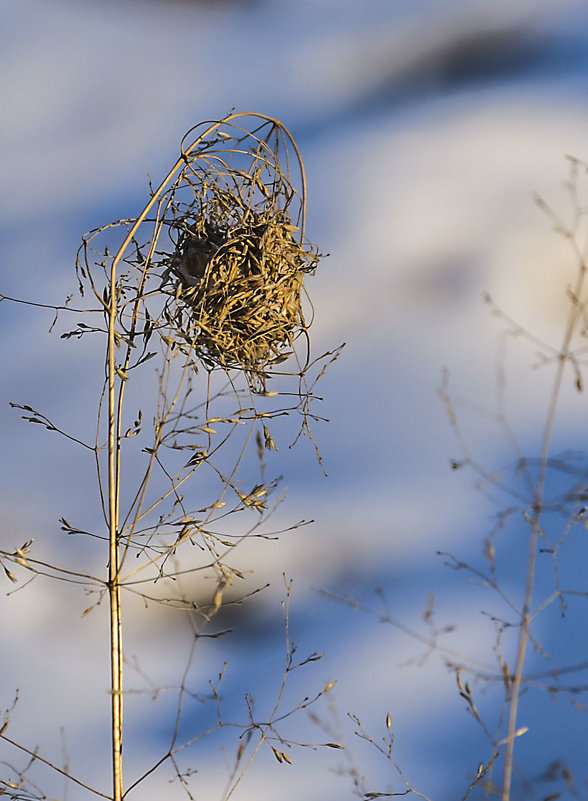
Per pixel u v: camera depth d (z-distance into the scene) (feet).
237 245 4.42
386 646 5.33
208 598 5.66
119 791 4.32
